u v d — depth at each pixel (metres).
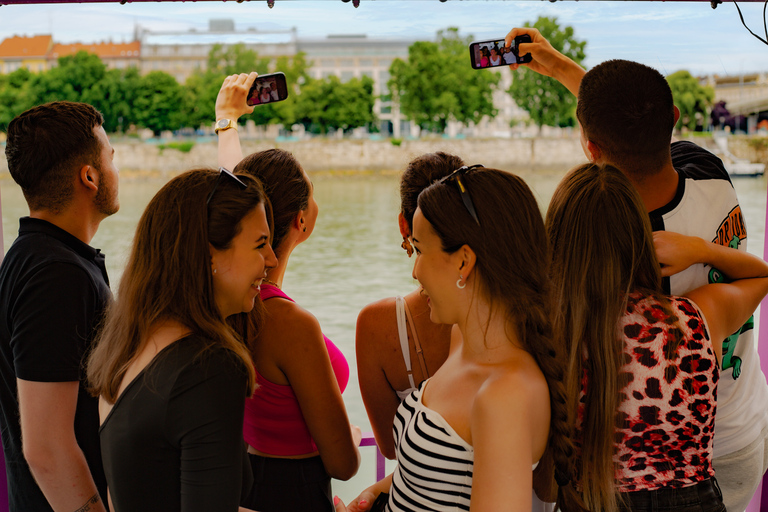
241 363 0.91
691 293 1.16
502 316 0.90
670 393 1.03
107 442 0.92
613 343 1.04
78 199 1.31
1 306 1.25
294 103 50.62
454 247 0.90
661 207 1.33
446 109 52.34
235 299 0.99
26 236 1.27
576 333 1.05
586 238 1.06
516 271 0.88
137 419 0.88
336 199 39.44
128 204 31.77
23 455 1.30
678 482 1.04
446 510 0.92
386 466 1.99
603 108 1.29
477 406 0.84
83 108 1.33
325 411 1.30
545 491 1.21
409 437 0.95
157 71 49.06
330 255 27.39
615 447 1.06
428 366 1.38
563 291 1.07
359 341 1.41
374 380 1.43
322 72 51.88
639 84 1.27
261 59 50.75
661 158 1.30
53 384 1.18
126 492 0.90
